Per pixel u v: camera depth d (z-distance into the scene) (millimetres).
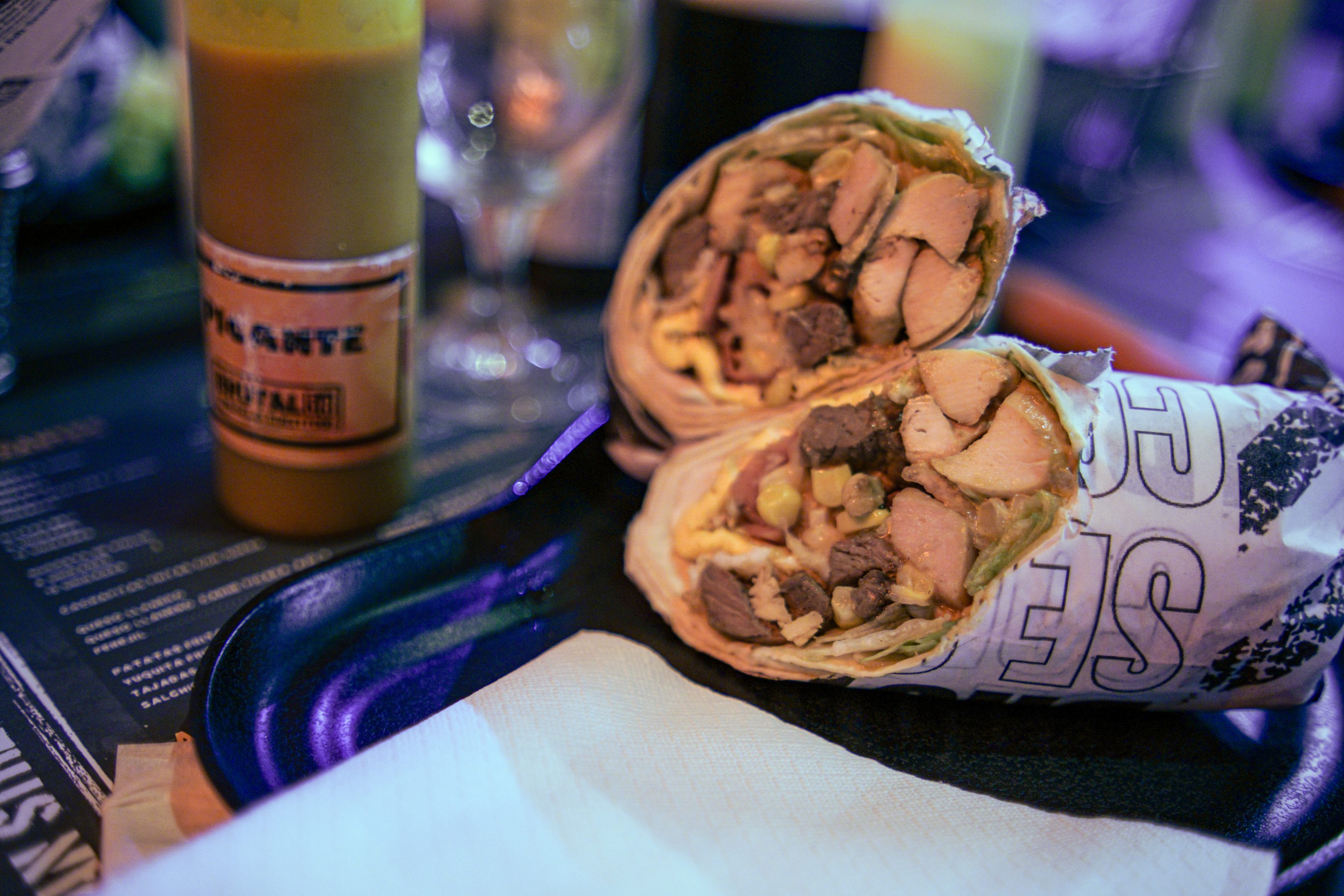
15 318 412
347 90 291
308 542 337
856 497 285
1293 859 256
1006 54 384
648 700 277
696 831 244
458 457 383
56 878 243
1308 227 561
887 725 282
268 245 300
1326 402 286
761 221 323
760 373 327
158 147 464
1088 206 566
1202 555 268
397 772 243
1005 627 269
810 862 241
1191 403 279
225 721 261
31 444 365
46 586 312
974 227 286
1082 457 265
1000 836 251
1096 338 435
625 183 455
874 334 307
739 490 304
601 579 319
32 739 270
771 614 289
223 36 285
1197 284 496
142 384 401
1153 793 271
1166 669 276
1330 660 279
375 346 320
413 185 316
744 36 405
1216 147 623
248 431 323
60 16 278
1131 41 538
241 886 220
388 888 225
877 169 295
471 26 394
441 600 306
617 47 403
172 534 335
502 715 262
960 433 279
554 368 442
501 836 236
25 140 360
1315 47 588
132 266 454
